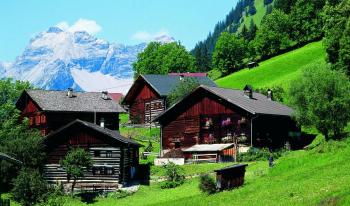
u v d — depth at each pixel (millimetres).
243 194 43531
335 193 35312
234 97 77875
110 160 67938
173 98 98125
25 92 87875
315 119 62688
